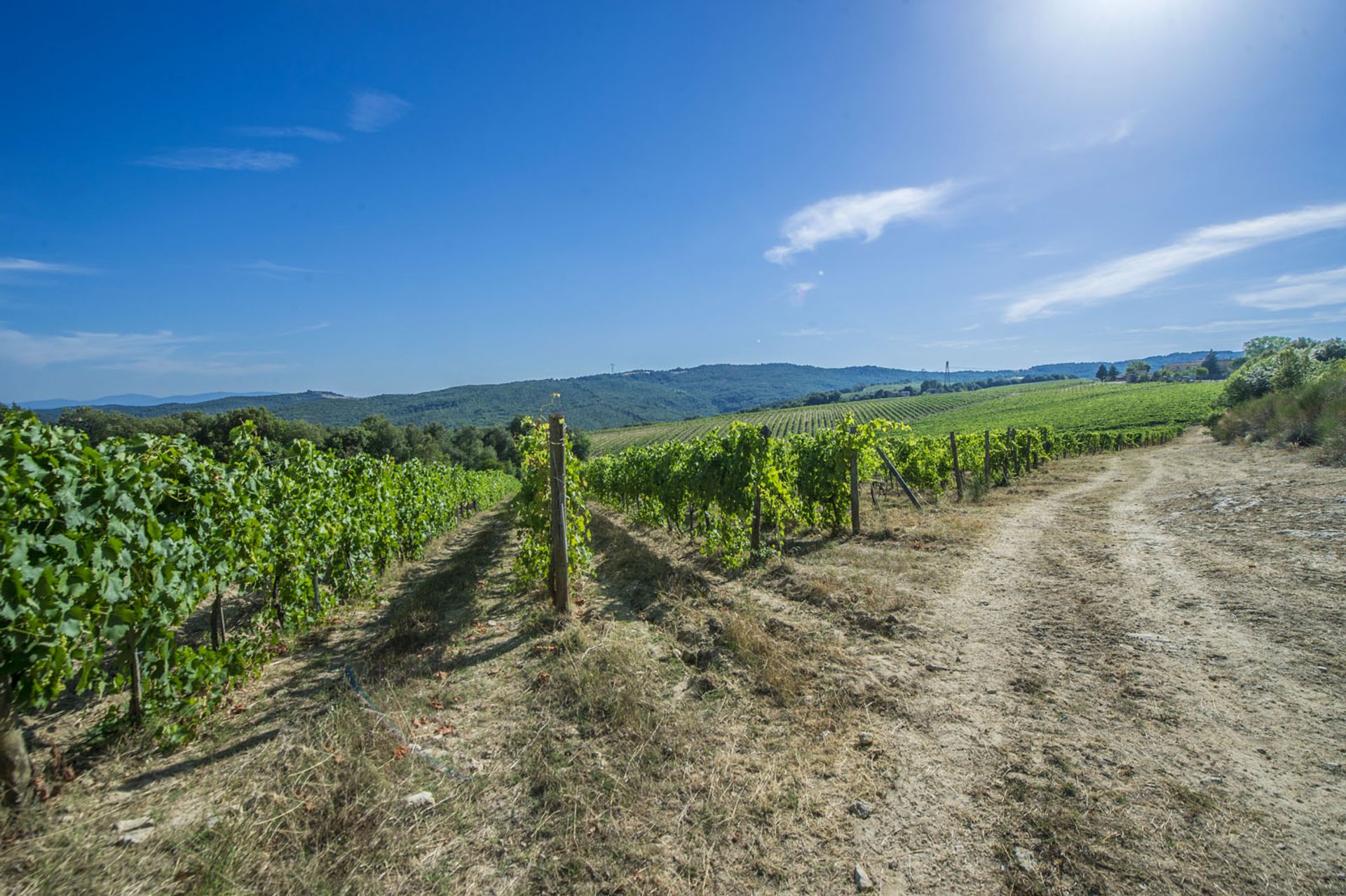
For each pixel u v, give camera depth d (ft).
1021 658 16.28
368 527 30.14
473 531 65.21
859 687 14.82
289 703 15.99
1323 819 9.33
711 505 37.19
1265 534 25.29
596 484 75.87
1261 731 11.78
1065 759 11.41
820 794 10.92
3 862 9.48
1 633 10.38
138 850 9.77
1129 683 14.25
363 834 10.03
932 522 37.93
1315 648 14.73
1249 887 8.20
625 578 29.25
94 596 12.23
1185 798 10.03
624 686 15.15
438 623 23.02
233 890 8.71
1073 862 8.89
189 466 16.38
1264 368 115.03
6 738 10.64
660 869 9.27
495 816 10.64
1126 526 32.50
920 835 9.76
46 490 11.60
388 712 14.39
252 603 27.66
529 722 13.96
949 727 12.96
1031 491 54.95
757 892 8.80
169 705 13.96
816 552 31.53
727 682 15.60
